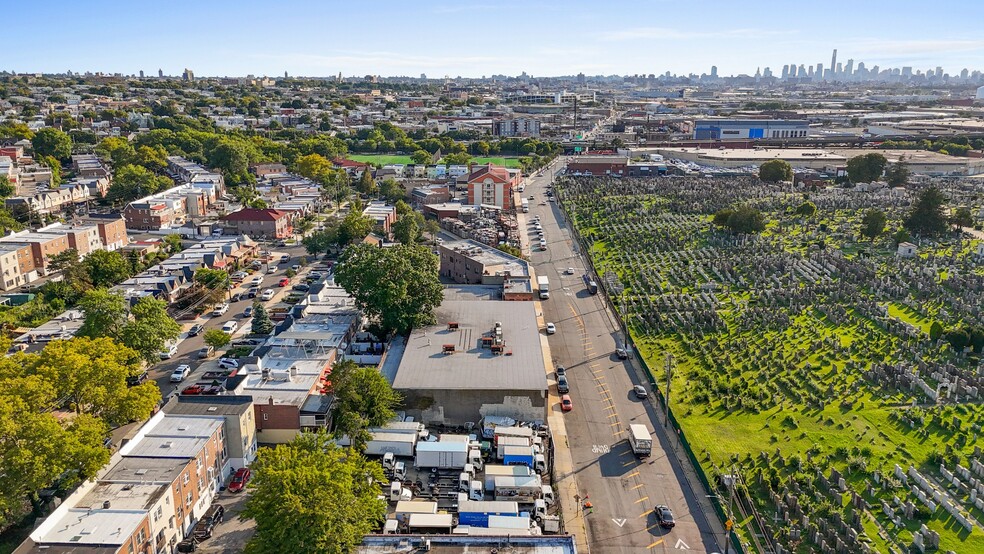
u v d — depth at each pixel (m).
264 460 70.00
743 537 77.25
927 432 97.50
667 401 102.62
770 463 90.31
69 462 71.31
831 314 140.00
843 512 80.56
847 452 92.25
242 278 170.00
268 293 158.00
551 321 144.12
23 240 171.62
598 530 78.75
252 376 102.19
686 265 180.25
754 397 108.31
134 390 86.06
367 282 121.19
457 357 109.12
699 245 199.75
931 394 107.12
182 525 76.12
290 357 109.38
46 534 65.56
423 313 121.25
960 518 78.56
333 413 94.94
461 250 175.12
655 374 118.38
